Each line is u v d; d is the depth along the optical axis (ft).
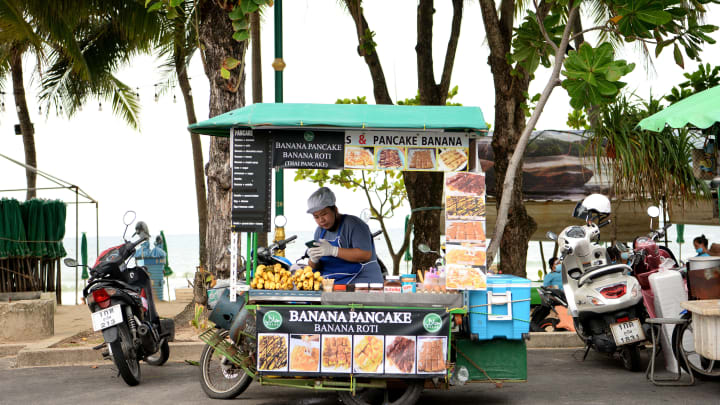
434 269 18.83
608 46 23.15
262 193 17.95
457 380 18.33
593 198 24.99
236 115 18.22
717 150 30.71
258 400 20.31
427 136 17.93
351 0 39.50
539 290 29.94
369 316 17.62
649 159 32.73
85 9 40.98
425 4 40.68
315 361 17.58
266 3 25.41
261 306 17.69
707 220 40.75
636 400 19.76
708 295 21.29
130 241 23.27
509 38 36.52
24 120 61.93
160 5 25.96
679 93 33.09
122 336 22.13
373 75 40.29
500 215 25.81
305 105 18.21
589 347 25.44
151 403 20.01
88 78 45.52
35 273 44.04
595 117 33.94
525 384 22.18
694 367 22.17
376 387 17.95
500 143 35.70
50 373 24.61
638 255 24.97
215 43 29.60
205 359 20.76
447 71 41.06
